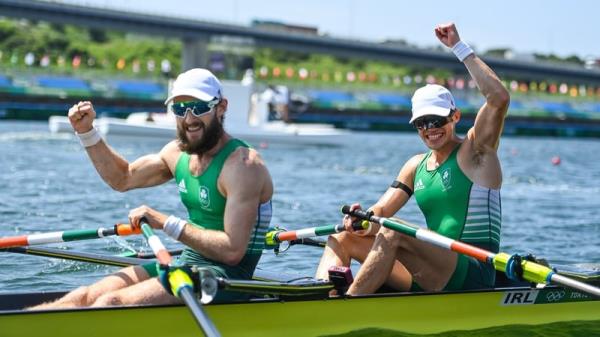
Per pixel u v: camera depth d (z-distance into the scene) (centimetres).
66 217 1218
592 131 6706
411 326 664
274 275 760
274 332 620
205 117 578
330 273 650
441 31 670
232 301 599
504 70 8300
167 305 582
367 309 650
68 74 6419
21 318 551
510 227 1266
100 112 5294
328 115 5903
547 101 8244
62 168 1966
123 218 1230
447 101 673
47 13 6134
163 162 636
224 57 7081
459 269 668
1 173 1794
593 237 1195
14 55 6556
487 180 668
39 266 879
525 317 711
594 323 733
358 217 689
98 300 579
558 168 2683
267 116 3177
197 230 581
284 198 1545
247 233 580
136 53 8212
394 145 3766
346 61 10219
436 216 689
